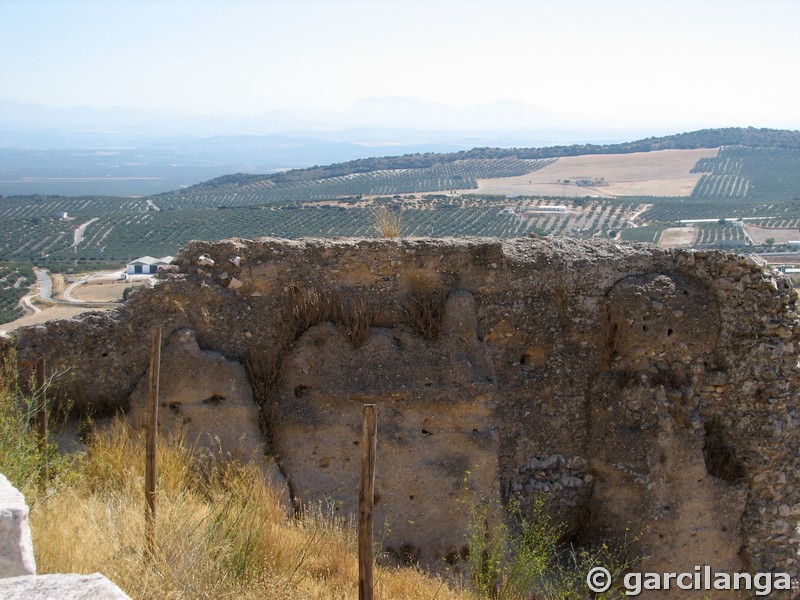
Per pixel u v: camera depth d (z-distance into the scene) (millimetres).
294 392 9211
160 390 8859
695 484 9289
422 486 8891
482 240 10000
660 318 9625
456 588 7840
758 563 9383
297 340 9422
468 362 9359
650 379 9562
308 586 6727
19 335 8797
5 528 4465
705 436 9594
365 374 9242
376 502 8781
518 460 9562
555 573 8984
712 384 9625
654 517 9141
